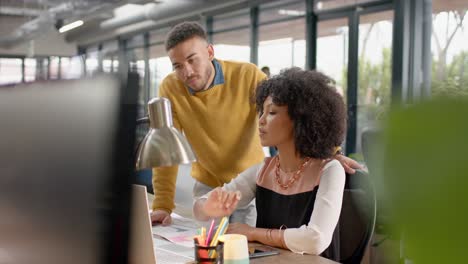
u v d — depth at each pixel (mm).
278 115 1619
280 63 7879
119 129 614
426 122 144
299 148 1619
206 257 1170
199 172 2205
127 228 624
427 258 144
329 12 6867
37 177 643
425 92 156
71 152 631
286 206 1628
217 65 2145
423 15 5500
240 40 8781
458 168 141
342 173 1588
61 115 629
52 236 641
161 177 1907
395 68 5762
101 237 625
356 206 1576
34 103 637
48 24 12516
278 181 1678
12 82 642
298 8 7457
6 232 652
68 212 634
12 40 12570
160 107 1024
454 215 142
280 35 7879
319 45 7062
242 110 2145
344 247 1599
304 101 1587
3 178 654
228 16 9023
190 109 2137
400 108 149
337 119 1613
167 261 1353
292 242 1478
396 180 148
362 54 6285
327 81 1662
